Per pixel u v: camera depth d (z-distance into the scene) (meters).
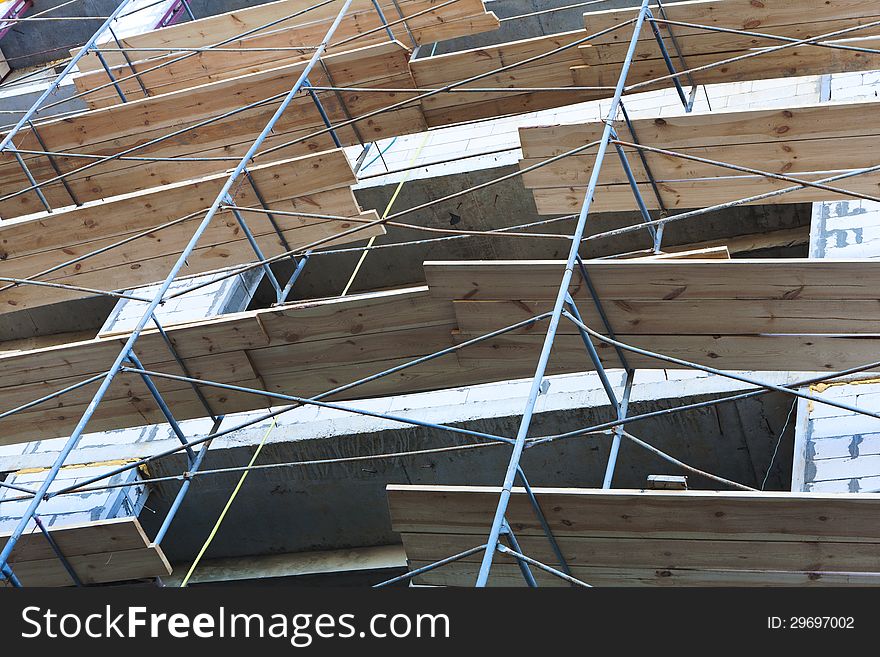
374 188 15.09
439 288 9.09
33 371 10.30
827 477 9.17
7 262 12.23
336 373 9.98
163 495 12.83
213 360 10.07
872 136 9.91
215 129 13.61
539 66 12.89
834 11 11.86
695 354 8.81
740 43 12.27
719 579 7.35
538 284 8.74
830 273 7.99
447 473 12.12
